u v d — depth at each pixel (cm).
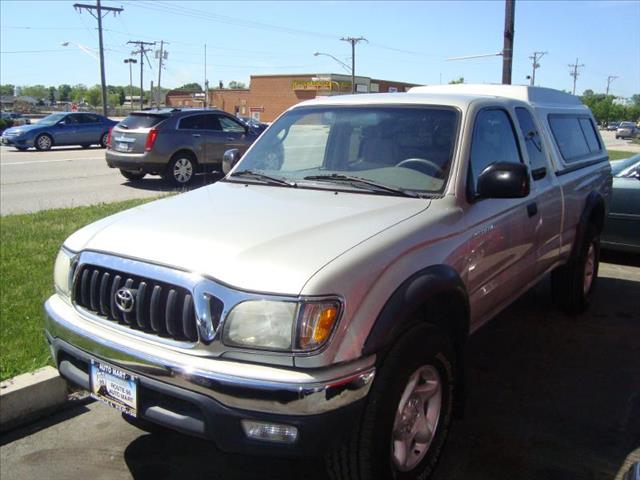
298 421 250
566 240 534
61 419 399
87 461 354
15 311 516
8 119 4053
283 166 423
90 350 296
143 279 284
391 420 280
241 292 259
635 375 468
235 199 362
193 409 268
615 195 784
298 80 6881
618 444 371
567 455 359
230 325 259
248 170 430
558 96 598
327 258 272
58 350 319
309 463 354
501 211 395
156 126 1399
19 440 375
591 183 577
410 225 317
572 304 580
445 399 330
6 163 1931
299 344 253
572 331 558
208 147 1478
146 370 272
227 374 254
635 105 12619
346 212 328
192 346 267
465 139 378
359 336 266
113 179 1565
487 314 405
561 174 515
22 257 689
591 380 459
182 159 1448
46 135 2453
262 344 255
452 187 358
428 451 321
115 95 12588
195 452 365
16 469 345
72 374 313
